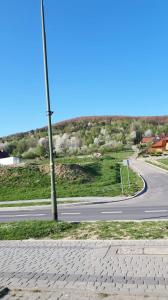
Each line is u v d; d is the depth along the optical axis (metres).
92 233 12.64
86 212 21.80
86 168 46.91
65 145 125.25
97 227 13.44
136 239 11.56
